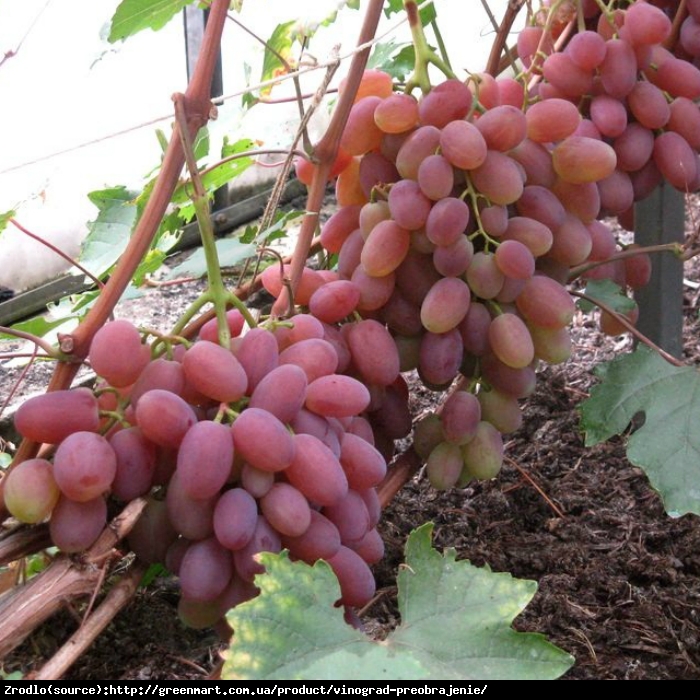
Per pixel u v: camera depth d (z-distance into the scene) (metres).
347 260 0.71
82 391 0.59
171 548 0.60
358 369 0.69
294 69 0.76
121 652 0.75
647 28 0.74
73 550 0.57
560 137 0.70
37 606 0.56
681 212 1.02
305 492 0.58
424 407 1.08
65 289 1.40
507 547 0.87
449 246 0.67
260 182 1.71
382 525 0.89
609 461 0.98
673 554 0.86
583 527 0.89
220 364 0.58
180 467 0.56
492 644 0.55
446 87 0.67
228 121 0.88
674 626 0.78
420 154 0.66
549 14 0.78
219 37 0.61
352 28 1.47
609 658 0.75
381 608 0.80
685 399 0.74
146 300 1.38
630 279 0.87
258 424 0.57
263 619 0.54
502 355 0.69
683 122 0.77
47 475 0.57
